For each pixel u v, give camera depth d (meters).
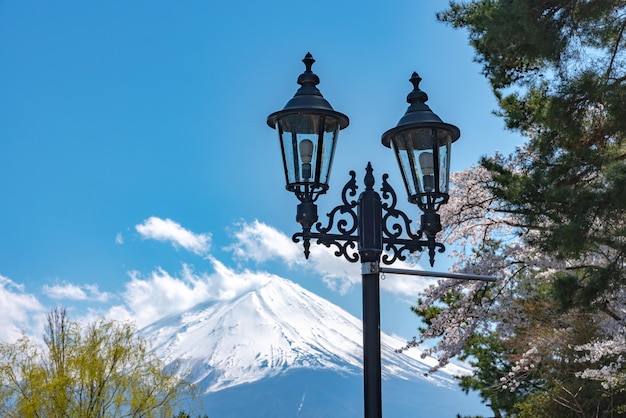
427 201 6.22
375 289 5.81
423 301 13.92
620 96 9.65
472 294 13.62
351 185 6.02
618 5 9.96
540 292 15.35
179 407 16.64
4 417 16.05
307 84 6.16
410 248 6.07
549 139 10.91
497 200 12.41
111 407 16.42
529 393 18.59
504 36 9.80
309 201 5.88
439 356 13.89
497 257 13.24
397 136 6.36
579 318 15.72
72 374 16.31
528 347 17.11
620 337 11.81
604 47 10.34
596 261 12.43
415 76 6.53
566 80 10.04
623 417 15.66
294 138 5.93
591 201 9.46
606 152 10.48
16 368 16.23
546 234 9.85
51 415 16.09
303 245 5.80
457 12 11.19
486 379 21.09
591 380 15.86
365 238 5.87
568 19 10.08
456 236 14.52
